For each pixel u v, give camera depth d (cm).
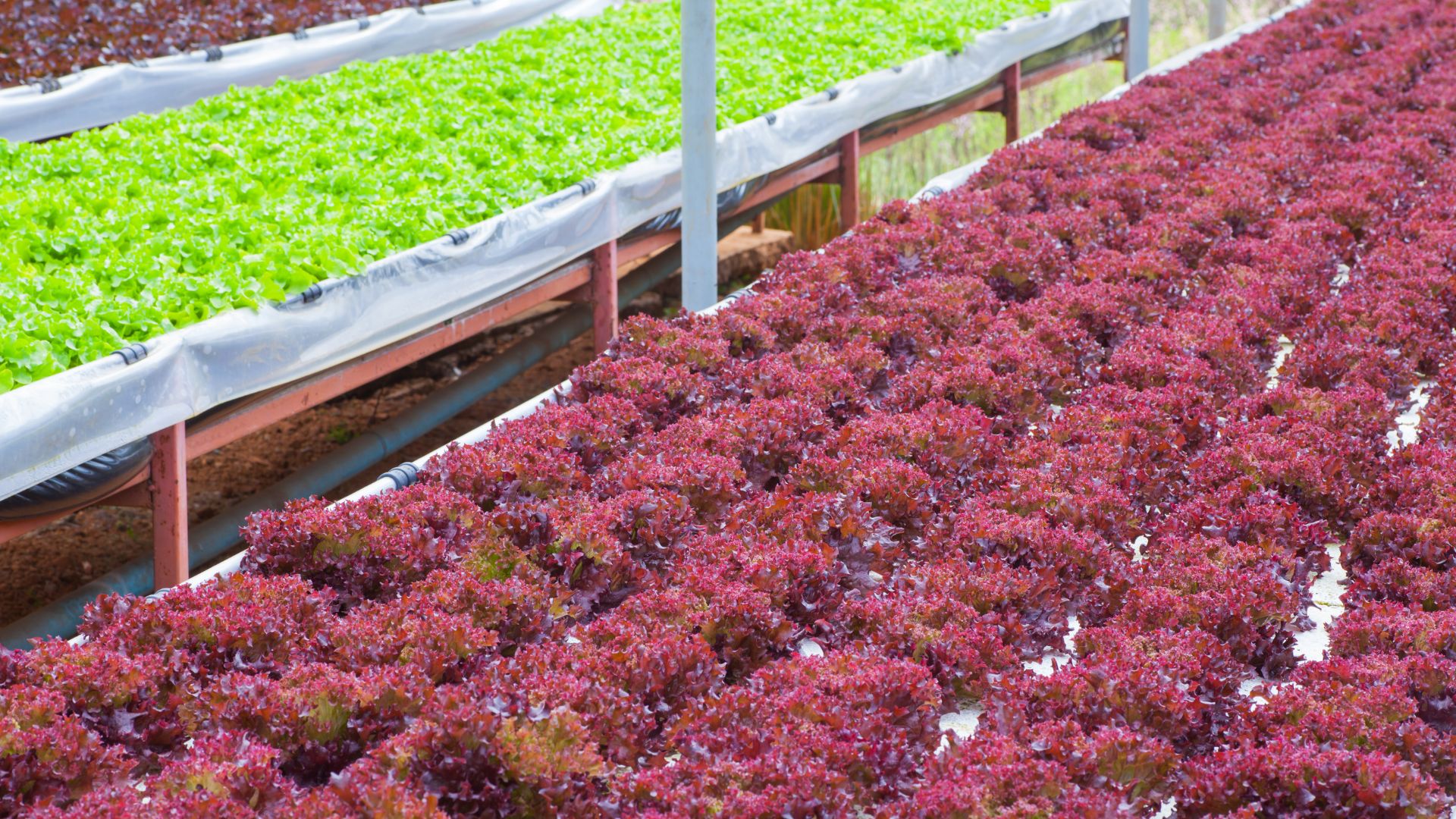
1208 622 495
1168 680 451
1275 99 1268
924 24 1294
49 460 585
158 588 673
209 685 469
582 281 919
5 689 445
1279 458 613
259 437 1028
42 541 875
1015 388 688
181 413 646
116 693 448
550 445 626
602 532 539
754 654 495
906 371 748
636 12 1411
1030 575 521
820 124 1073
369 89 1092
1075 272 861
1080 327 784
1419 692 459
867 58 1222
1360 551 561
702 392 690
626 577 539
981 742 419
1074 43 1512
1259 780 409
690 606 498
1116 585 523
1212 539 552
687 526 568
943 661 477
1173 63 1495
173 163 915
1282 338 828
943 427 631
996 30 1321
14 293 671
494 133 991
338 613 529
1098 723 444
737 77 1151
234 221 798
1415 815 399
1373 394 677
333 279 722
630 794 405
